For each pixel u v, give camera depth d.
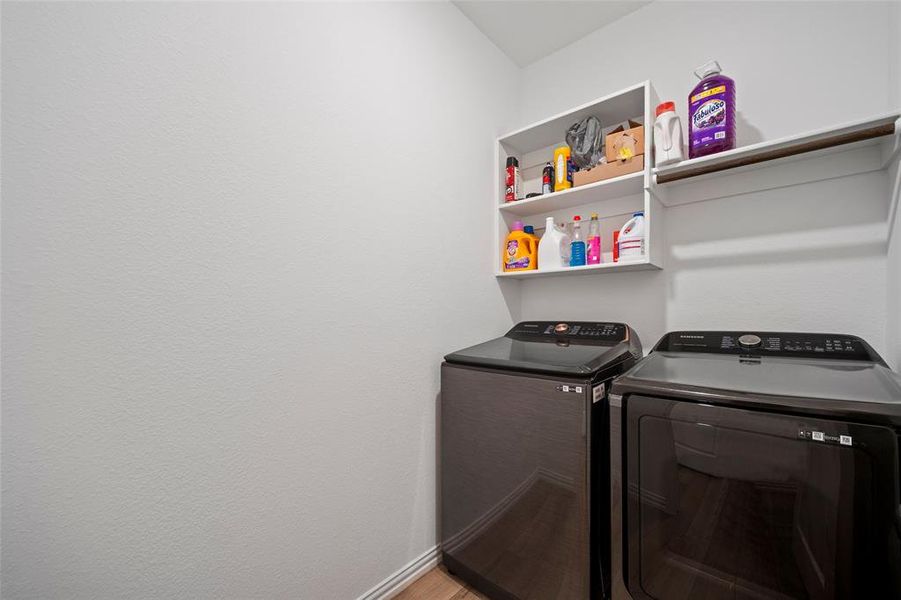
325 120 1.25
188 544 0.94
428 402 1.60
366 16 1.39
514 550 1.31
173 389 0.92
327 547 1.23
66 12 0.78
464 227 1.82
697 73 1.42
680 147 1.44
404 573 1.47
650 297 1.75
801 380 0.94
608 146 1.63
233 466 1.02
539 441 1.24
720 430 0.89
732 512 0.88
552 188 1.90
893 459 0.72
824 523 0.78
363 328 1.36
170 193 0.92
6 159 0.72
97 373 0.81
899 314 1.10
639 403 1.01
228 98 1.02
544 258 1.86
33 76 0.75
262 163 1.09
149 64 0.89
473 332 1.86
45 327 0.76
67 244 0.78
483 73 1.97
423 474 1.57
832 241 1.35
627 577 1.04
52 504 0.76
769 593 0.84
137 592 0.86
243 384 1.04
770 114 1.46
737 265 1.53
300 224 1.18
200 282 0.96
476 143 1.92
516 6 1.81
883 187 1.26
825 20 1.37
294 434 1.15
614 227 1.85
